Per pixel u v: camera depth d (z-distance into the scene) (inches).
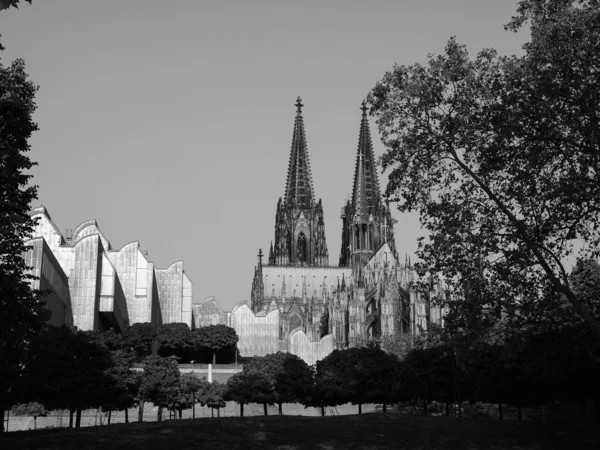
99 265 6299.2
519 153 2047.2
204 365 6756.9
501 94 2033.7
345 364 4478.3
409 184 2183.8
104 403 3314.5
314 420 2647.6
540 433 2401.6
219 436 2137.1
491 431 2423.7
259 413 5684.1
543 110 1955.0
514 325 2160.4
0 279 2103.8
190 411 5457.7
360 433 2300.7
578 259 2106.3
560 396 3390.7
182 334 7012.8
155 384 3865.7
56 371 3075.8
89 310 6112.2
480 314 2096.5
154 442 2004.2
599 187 1941.4
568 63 1931.6
